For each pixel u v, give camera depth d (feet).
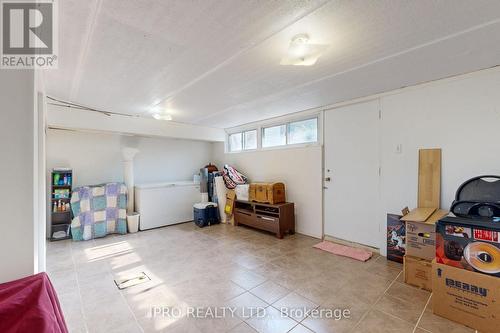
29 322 2.46
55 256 11.16
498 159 7.76
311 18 5.09
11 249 2.97
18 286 2.83
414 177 9.68
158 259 10.75
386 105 10.46
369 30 5.57
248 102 11.96
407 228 8.41
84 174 15.20
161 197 16.61
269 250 11.69
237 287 8.20
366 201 11.35
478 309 5.95
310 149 13.71
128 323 6.40
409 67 7.77
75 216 13.52
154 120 15.93
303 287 8.13
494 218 6.42
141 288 8.20
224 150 20.25
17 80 2.93
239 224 16.72
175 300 7.46
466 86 8.34
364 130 11.35
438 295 6.55
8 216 2.94
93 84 9.08
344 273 9.11
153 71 7.87
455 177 8.64
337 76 8.51
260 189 14.74
